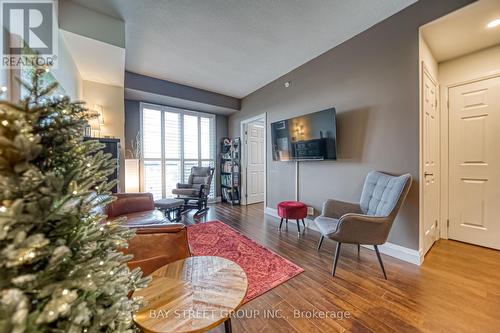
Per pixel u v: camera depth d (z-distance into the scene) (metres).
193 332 0.81
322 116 2.97
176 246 1.46
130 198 2.64
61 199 0.72
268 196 4.28
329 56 3.02
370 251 2.44
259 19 2.38
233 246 2.59
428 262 2.15
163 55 3.18
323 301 1.58
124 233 0.96
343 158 2.85
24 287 0.62
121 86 3.62
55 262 0.64
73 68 2.68
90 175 0.84
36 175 0.64
